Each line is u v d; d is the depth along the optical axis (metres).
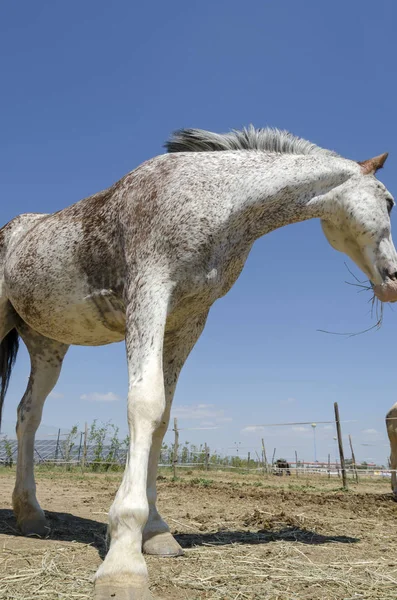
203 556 3.68
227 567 3.40
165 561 3.51
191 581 3.08
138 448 2.95
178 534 4.57
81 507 6.29
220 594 2.89
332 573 3.35
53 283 4.21
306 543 4.25
